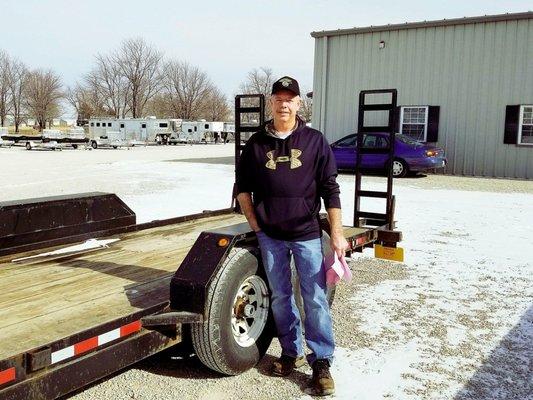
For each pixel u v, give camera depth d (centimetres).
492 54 1655
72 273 364
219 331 299
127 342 267
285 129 302
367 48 1859
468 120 1712
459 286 521
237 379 325
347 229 499
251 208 315
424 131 1783
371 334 399
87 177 1576
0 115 6356
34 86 6456
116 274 362
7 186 1338
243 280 314
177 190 1255
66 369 235
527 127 1625
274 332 348
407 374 336
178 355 337
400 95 1817
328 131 1961
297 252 309
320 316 312
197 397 301
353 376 333
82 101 7456
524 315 441
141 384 314
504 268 589
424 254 652
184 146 4459
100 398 296
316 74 1967
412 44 1780
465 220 892
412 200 1117
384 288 512
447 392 314
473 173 1717
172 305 297
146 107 7550
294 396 306
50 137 3853
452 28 1709
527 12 1570
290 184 299
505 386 322
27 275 358
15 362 215
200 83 7569
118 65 7181
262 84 7556
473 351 371
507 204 1077
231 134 5622
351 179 1528
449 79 1731
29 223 433
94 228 488
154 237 495
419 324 420
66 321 266
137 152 3275
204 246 306
